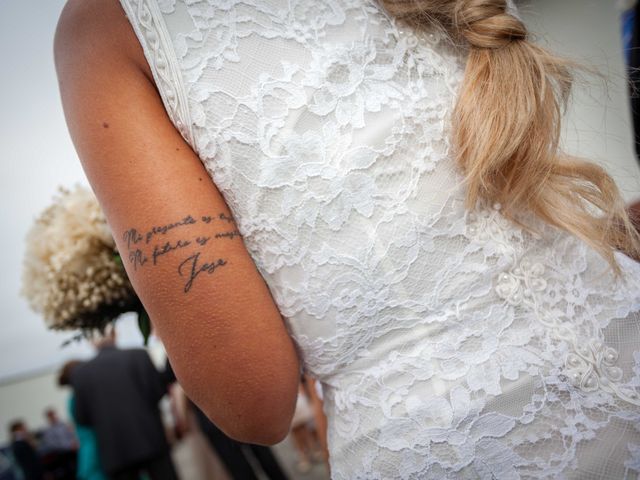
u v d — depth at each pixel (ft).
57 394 47.88
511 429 2.34
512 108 2.40
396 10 2.58
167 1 2.28
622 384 2.41
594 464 2.33
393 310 2.43
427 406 2.37
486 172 2.42
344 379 2.54
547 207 2.49
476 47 2.60
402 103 2.48
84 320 3.80
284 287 2.40
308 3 2.47
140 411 11.50
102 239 3.64
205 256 2.16
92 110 2.23
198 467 11.59
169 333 2.23
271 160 2.28
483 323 2.44
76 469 25.02
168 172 2.19
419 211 2.43
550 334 2.43
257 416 2.31
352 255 2.36
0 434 45.91
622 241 2.94
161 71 2.24
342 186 2.34
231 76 2.28
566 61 2.63
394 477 2.41
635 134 4.38
